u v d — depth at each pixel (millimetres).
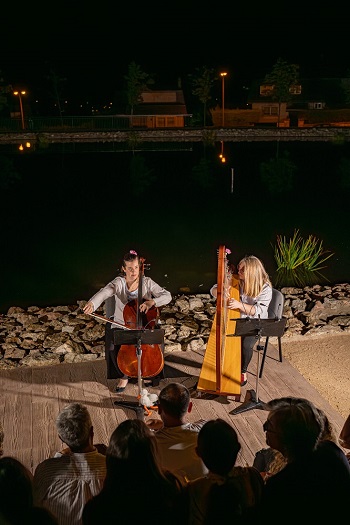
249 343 5344
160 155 38562
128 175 29953
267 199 22531
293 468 2391
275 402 2793
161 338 4664
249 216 19328
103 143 48344
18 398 5207
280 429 2482
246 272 5234
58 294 11039
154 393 5281
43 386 5426
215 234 16734
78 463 2682
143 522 2203
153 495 2256
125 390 5332
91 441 2760
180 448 3088
